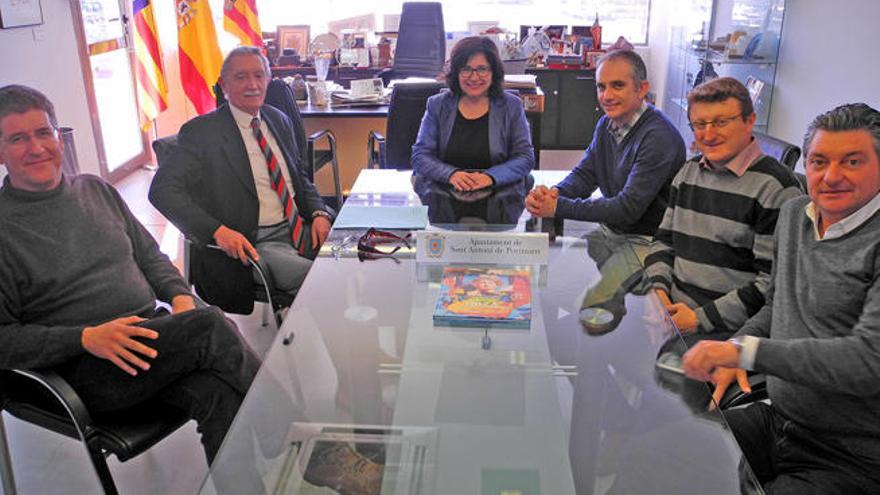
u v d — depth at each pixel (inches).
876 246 52.2
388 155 137.5
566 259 80.2
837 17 148.9
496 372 60.4
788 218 60.4
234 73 96.3
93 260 72.3
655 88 257.8
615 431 53.5
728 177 73.3
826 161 53.0
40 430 88.5
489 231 84.7
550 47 245.1
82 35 178.4
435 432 53.7
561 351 62.9
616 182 96.3
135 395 64.4
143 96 207.9
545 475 49.7
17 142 66.4
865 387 50.6
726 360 55.2
